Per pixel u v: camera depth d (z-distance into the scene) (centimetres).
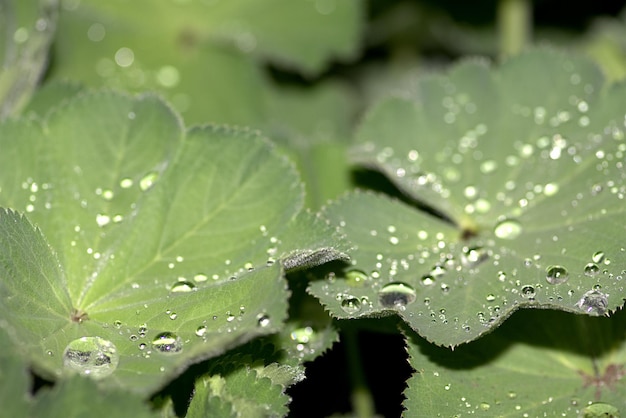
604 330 46
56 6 53
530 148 49
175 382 44
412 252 47
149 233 46
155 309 44
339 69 62
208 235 46
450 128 51
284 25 60
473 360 45
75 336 43
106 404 41
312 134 59
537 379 45
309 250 44
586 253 45
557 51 51
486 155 50
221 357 44
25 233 44
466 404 45
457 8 62
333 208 47
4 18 52
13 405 40
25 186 46
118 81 57
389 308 44
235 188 46
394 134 51
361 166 52
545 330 46
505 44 60
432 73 52
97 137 47
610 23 60
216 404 42
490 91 51
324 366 52
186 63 58
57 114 47
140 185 46
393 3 62
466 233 47
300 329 46
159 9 59
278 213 46
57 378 41
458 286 45
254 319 42
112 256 45
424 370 45
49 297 44
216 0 59
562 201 47
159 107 47
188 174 46
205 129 47
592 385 45
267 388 43
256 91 59
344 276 46
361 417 51
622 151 48
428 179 49
